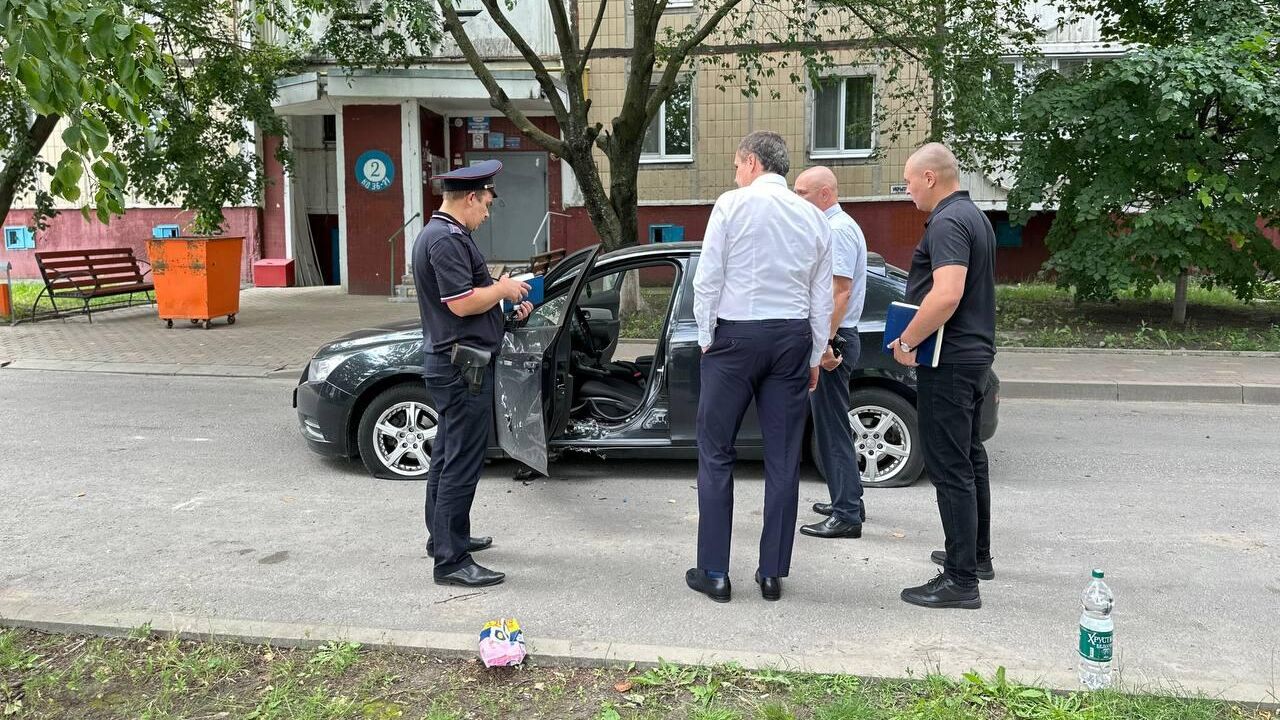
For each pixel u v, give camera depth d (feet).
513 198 61.87
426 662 11.48
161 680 11.02
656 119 59.16
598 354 21.52
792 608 13.65
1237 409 28.89
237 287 44.29
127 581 14.73
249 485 20.24
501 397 16.94
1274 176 36.76
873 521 17.92
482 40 57.98
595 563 15.58
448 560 14.51
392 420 20.74
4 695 10.71
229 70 46.62
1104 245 38.78
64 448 23.31
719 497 13.83
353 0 49.67
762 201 13.23
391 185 57.11
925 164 13.30
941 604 13.62
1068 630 12.87
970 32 42.73
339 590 14.37
